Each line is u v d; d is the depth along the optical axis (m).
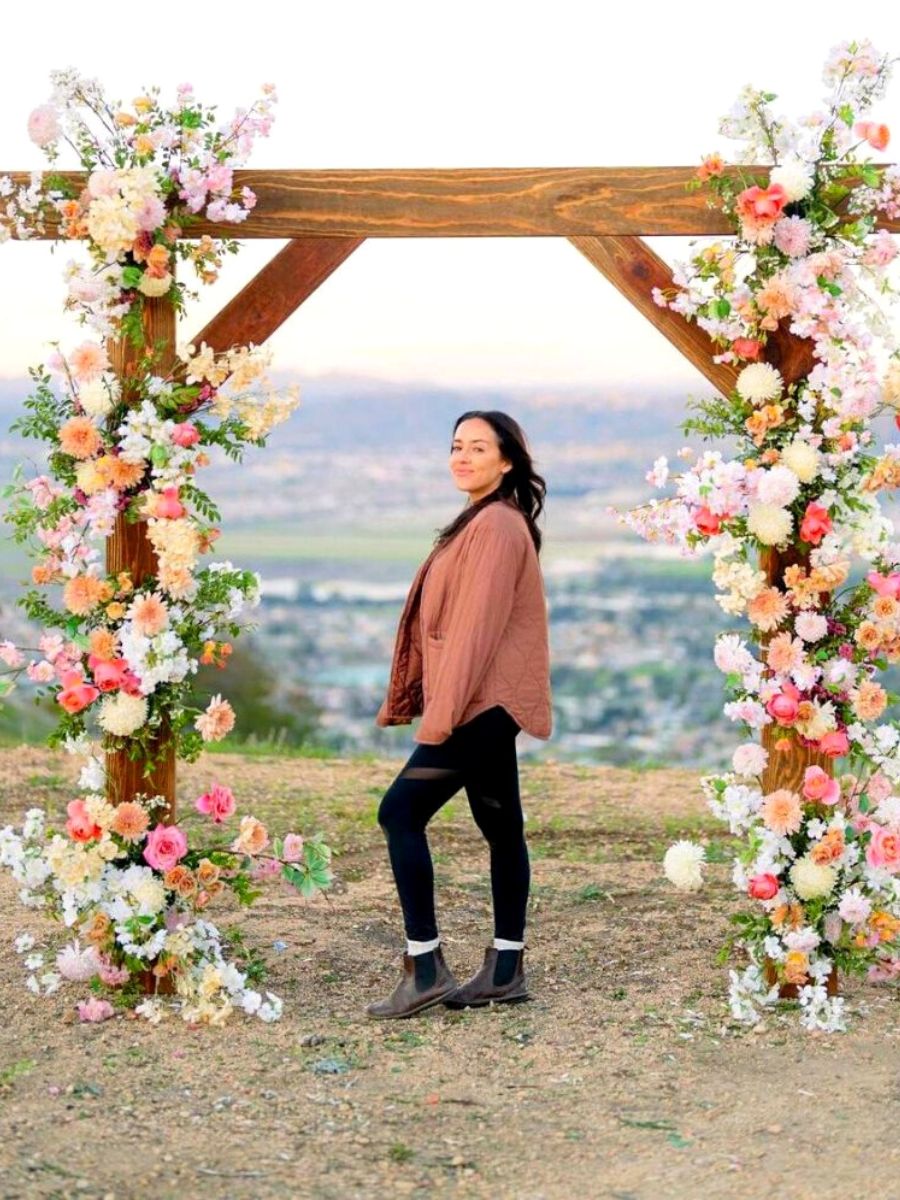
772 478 4.10
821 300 4.13
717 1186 3.12
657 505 4.29
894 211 4.30
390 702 4.45
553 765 8.75
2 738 9.26
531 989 4.52
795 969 4.24
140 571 4.28
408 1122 3.48
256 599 4.37
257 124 4.22
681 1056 3.93
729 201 4.29
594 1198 3.07
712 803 4.38
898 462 4.16
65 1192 3.04
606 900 5.60
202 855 4.36
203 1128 3.42
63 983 4.48
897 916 4.32
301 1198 3.07
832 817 4.33
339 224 4.36
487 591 4.02
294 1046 3.99
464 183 4.36
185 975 4.25
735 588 4.21
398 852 4.21
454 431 4.32
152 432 4.11
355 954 4.89
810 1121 3.47
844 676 4.23
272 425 4.25
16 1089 3.63
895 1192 3.07
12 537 4.21
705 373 4.44
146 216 4.10
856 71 4.18
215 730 4.24
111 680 4.11
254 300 4.36
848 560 4.20
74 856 4.14
